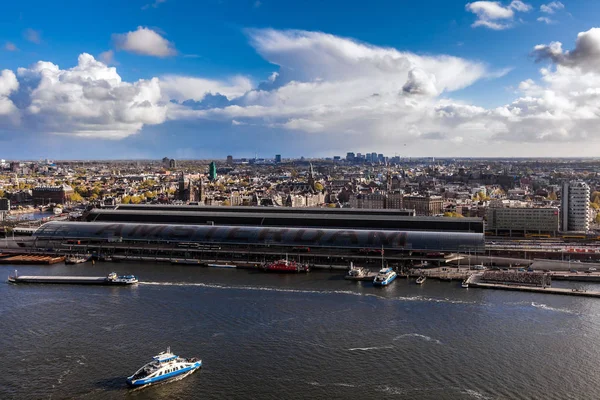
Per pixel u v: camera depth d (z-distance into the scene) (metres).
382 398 184.62
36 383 194.50
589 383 194.38
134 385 190.75
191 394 187.38
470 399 184.12
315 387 191.88
